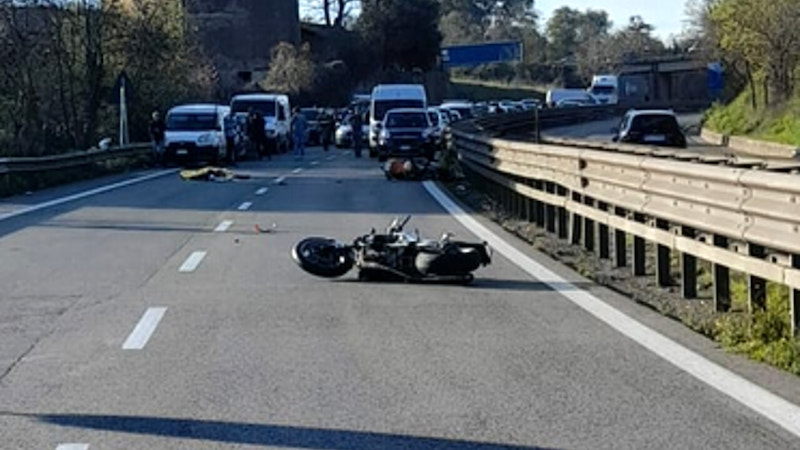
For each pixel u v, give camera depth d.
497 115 54.84
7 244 18.56
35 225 21.66
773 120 55.78
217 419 8.03
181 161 44.50
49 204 26.56
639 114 41.00
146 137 54.34
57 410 8.34
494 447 7.28
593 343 10.37
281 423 7.91
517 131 58.47
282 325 11.48
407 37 98.00
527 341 10.52
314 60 89.06
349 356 10.02
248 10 88.31
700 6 82.25
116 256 16.98
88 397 8.70
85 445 7.45
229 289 13.78
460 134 33.72
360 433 7.64
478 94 125.69
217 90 72.88
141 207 25.45
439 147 44.28
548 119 68.88
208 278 14.71
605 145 25.45
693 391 8.59
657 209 13.18
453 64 102.25
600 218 15.75
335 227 20.86
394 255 14.16
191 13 80.00
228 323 11.60
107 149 40.56
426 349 10.27
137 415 8.16
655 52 131.38
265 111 56.03
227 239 19.05
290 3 90.50
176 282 14.38
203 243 18.53
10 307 12.64
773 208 10.10
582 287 13.66
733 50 59.62
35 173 32.56
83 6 48.34
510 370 9.40
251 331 11.18
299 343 10.59
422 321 11.61
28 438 7.62
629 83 93.00
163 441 7.52
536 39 160.88
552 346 10.28
